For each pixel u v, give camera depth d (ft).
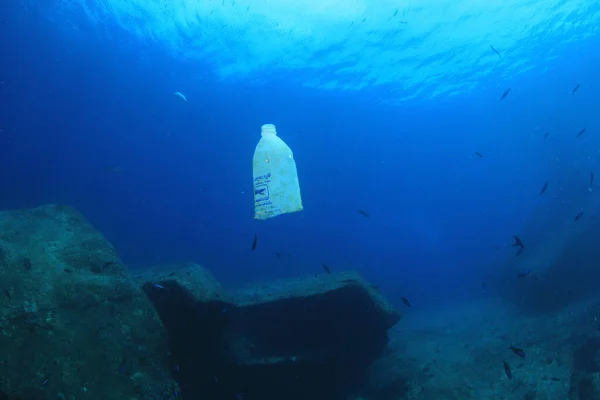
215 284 24.66
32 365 13.34
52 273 16.43
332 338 24.80
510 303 50.24
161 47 58.13
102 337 15.69
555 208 69.46
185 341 21.38
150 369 16.24
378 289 29.91
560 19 59.06
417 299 92.17
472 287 87.97
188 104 75.56
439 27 56.80
